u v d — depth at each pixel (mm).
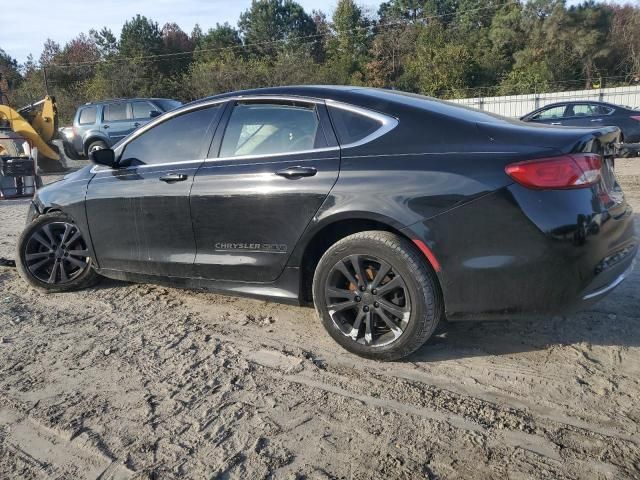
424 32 51281
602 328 3516
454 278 2918
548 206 2748
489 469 2316
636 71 46625
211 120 3805
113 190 4105
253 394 2951
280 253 3422
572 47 47562
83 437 2621
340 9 58438
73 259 4586
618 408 2695
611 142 3127
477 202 2830
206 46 65125
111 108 15188
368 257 3104
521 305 2873
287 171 3312
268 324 3854
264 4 68688
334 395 2910
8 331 3861
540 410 2709
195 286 3885
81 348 3566
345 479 2289
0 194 10289
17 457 2502
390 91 3625
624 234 3055
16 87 56781
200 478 2324
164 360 3367
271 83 41625
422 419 2674
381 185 3037
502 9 53188
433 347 3391
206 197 3613
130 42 60312
